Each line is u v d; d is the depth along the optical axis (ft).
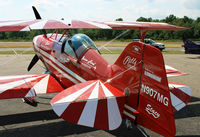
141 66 9.95
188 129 13.57
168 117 8.59
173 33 207.10
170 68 18.97
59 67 17.06
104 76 12.46
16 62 47.34
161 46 84.28
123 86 11.03
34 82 16.11
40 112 16.72
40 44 20.92
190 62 48.11
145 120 9.81
